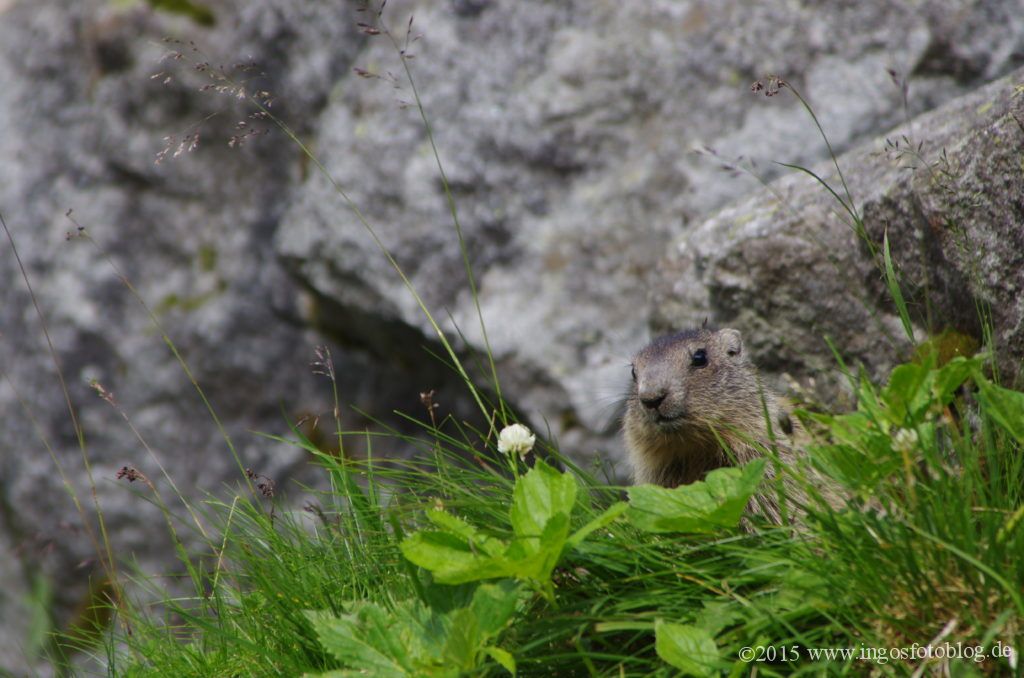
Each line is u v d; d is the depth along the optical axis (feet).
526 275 36.42
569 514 18.40
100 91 43.01
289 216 39.75
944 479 17.83
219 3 41.98
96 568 40.42
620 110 36.86
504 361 36.11
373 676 17.43
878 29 35.65
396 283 37.32
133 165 42.39
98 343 41.63
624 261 35.94
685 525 18.54
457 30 38.11
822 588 17.43
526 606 18.94
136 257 42.22
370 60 38.99
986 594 16.28
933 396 19.10
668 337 28.37
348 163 38.34
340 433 25.77
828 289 28.89
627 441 29.07
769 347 30.14
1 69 45.27
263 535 24.79
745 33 36.47
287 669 20.12
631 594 18.63
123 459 41.01
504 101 37.22
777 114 35.73
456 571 17.65
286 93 40.68
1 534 42.52
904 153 27.78
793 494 22.94
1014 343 23.73
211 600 24.22
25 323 42.24
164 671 22.84
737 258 30.42
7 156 43.93
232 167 41.86
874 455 18.63
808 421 27.99
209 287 41.65
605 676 17.66
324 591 21.99
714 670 16.55
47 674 38.32
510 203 36.86
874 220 27.84
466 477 23.75
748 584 18.58
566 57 37.24
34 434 41.75
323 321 40.91
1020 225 23.47
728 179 35.53
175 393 41.16
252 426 40.86
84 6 43.73
